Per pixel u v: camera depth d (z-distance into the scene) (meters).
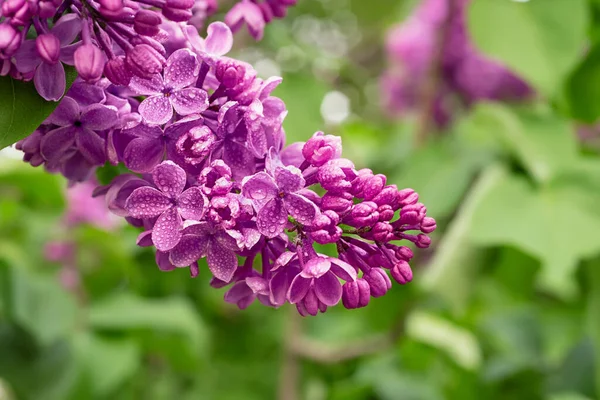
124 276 0.71
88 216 0.69
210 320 0.82
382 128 0.94
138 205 0.28
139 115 0.29
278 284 0.29
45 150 0.30
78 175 0.31
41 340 0.60
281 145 0.30
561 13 0.51
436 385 0.75
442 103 0.74
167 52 0.31
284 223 0.28
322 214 0.28
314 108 0.51
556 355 0.75
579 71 0.52
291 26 0.69
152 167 0.29
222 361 0.84
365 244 0.29
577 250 0.49
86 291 0.70
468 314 0.79
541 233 0.50
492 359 0.72
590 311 0.59
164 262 0.30
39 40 0.28
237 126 0.29
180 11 0.29
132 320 0.67
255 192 0.28
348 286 0.29
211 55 0.29
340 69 0.68
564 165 0.53
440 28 0.72
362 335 0.78
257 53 0.57
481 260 0.54
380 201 0.29
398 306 0.61
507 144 0.56
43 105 0.29
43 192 0.69
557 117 0.55
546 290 0.79
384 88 0.83
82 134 0.30
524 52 0.52
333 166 0.29
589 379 0.63
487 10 0.52
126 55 0.28
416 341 0.73
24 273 0.62
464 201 0.56
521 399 0.68
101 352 0.66
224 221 0.28
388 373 0.75
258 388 0.82
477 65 0.71
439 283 0.53
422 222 0.29
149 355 0.76
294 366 0.63
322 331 0.82
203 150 0.28
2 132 0.29
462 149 0.60
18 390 0.60
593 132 0.64
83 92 0.30
